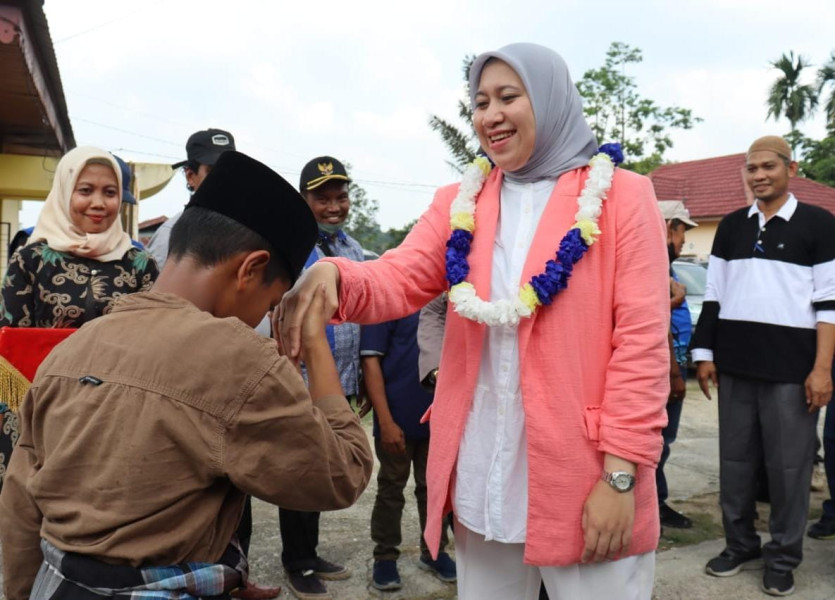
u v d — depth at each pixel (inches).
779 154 126.6
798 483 125.6
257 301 54.9
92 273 108.7
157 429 46.8
